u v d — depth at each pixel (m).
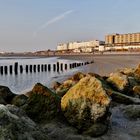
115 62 32.56
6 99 5.74
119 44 99.06
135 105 5.71
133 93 7.22
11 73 25.33
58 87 7.92
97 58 49.91
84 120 4.35
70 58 62.25
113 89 7.09
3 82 17.64
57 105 4.67
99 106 4.39
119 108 5.75
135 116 5.25
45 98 4.71
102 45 103.56
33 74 24.88
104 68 22.92
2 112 3.17
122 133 4.38
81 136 4.16
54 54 101.50
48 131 4.21
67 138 4.09
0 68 25.22
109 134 4.31
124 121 5.00
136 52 63.66
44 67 28.84
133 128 4.63
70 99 4.61
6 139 2.87
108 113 4.57
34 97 4.75
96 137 4.19
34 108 4.65
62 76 18.44
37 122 4.49
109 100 4.44
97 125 4.29
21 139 3.05
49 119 4.53
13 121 3.16
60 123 4.45
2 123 3.03
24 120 3.50
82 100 4.50
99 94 4.51
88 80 4.75
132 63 28.55
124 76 7.33
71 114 4.46
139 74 9.55
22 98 5.46
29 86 14.55
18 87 14.34
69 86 7.54
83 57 61.06
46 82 14.98
